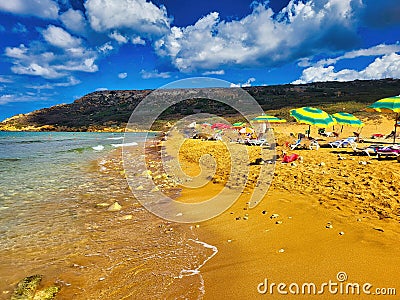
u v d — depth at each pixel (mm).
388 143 17078
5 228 6301
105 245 5375
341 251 4367
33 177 12430
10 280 4188
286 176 9297
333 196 6859
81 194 9344
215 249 4965
